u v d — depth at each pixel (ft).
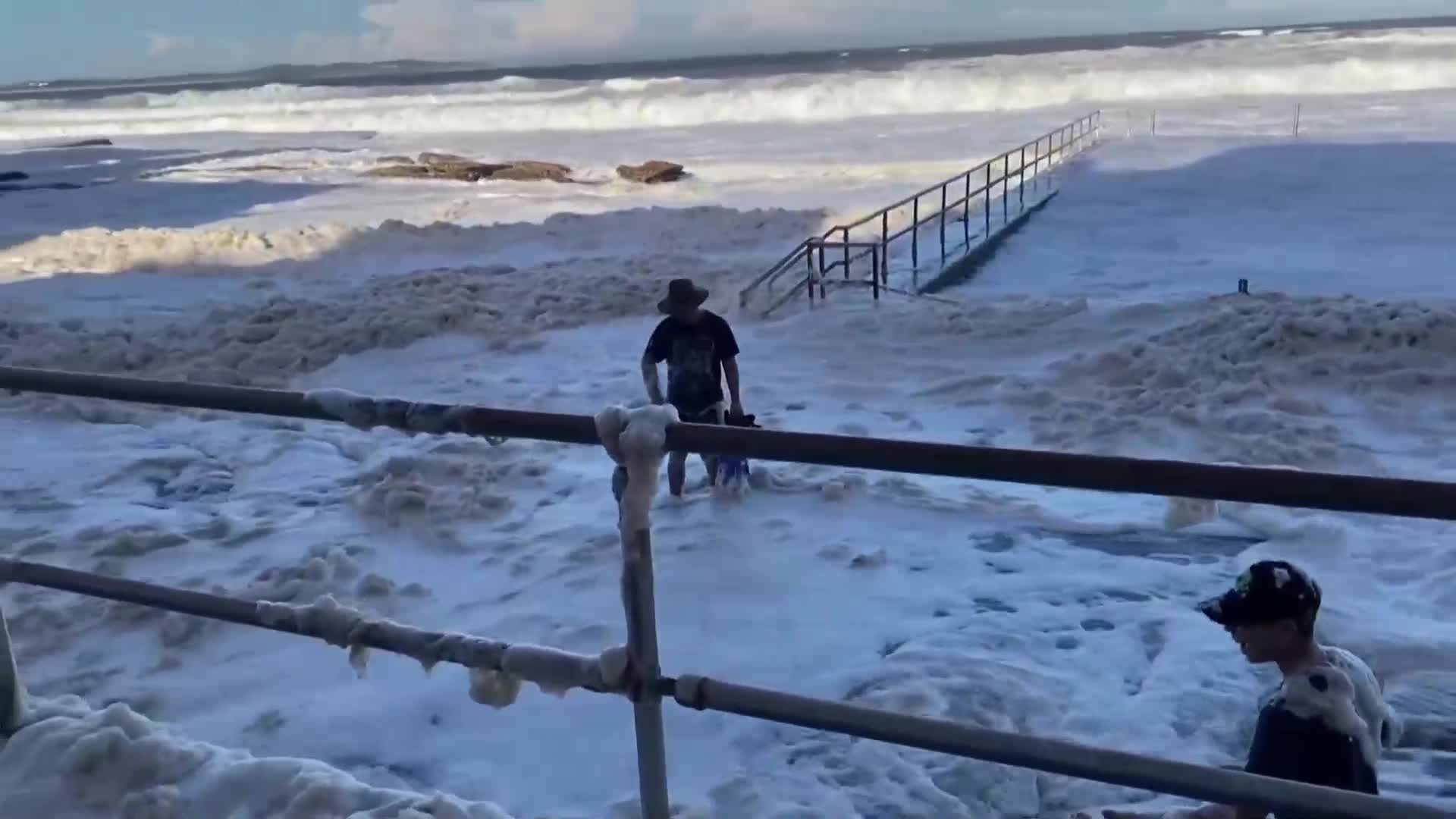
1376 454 27.35
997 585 20.45
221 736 16.21
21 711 12.99
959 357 38.91
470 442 31.22
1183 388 32.22
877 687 16.76
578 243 70.33
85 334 47.47
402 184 114.93
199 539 24.71
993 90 186.39
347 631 10.46
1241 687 16.28
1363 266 53.47
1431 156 88.53
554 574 21.94
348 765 15.23
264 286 60.54
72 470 30.45
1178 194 78.95
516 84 338.34
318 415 9.91
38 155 191.31
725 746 15.29
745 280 53.93
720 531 23.58
